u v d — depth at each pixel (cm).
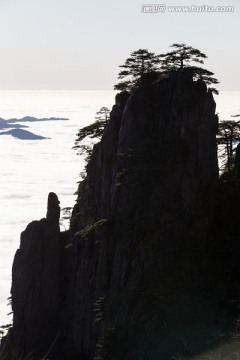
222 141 9062
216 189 7350
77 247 9425
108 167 8425
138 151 7562
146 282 6388
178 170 7200
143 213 7112
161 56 8400
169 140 7619
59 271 9956
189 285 6169
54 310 9712
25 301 9700
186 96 7675
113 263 7344
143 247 6700
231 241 6969
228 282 6209
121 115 8644
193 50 8181
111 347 6053
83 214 9506
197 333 5472
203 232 6875
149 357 5538
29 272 9844
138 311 6141
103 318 6819
